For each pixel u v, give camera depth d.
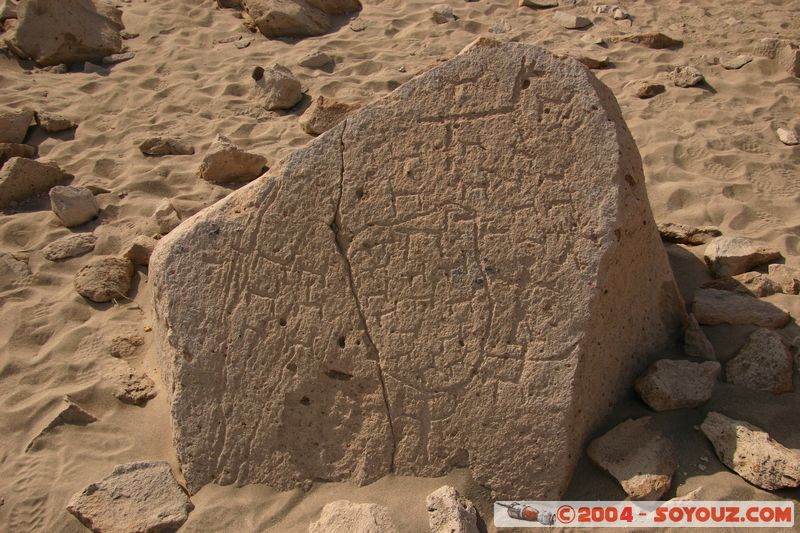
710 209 4.06
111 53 6.30
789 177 4.36
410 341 2.57
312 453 2.62
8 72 5.98
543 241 2.50
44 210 4.43
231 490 2.63
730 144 4.68
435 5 6.84
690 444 2.56
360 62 5.91
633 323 2.75
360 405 2.60
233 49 6.35
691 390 2.66
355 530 2.35
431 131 2.63
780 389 2.72
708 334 3.01
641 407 2.70
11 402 3.07
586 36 6.20
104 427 2.94
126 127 5.25
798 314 3.11
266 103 5.45
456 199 2.58
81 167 4.81
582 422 2.53
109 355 3.32
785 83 5.38
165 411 2.94
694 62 5.71
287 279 2.68
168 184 4.61
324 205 2.67
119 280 3.73
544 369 2.46
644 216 2.66
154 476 2.65
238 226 2.74
